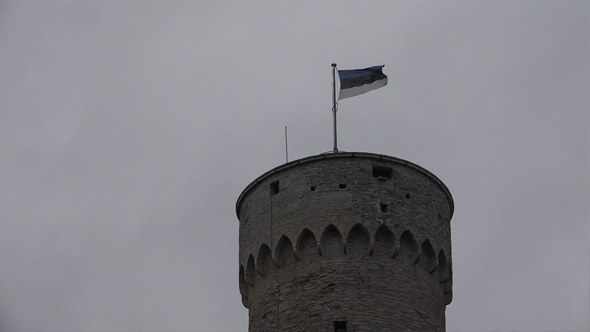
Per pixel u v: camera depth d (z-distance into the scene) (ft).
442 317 198.08
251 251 200.54
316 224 194.29
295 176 200.64
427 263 197.77
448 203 208.85
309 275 192.24
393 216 195.21
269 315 193.88
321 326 187.83
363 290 189.67
